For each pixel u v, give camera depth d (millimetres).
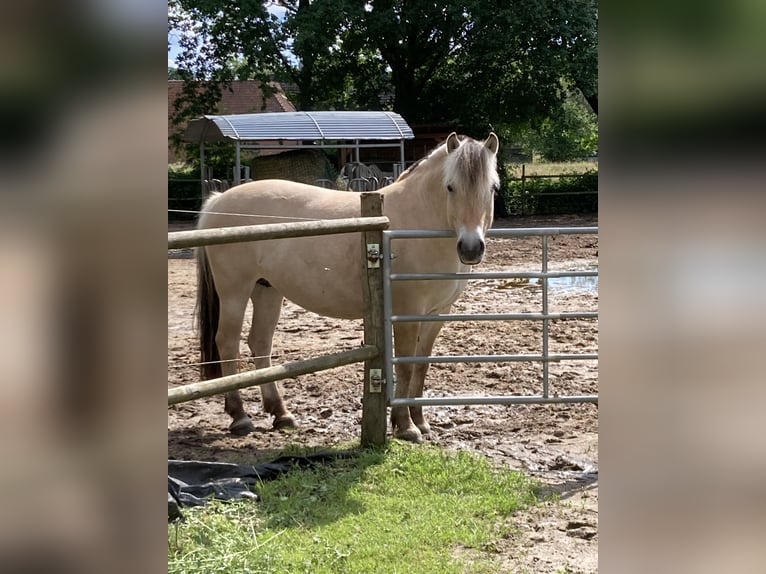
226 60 22734
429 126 23344
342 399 5902
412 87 23875
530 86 22844
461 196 4414
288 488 4000
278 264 5168
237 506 3625
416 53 23000
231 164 24109
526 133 30609
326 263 5031
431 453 4457
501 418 5418
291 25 21000
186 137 21062
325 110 24422
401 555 3230
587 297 9492
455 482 4078
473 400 4660
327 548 3215
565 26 21078
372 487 4023
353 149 23234
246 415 5266
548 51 21188
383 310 4652
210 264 5395
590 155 34844
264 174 19484
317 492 3949
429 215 4934
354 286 5023
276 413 5324
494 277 4641
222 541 3080
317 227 4316
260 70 22641
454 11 20547
